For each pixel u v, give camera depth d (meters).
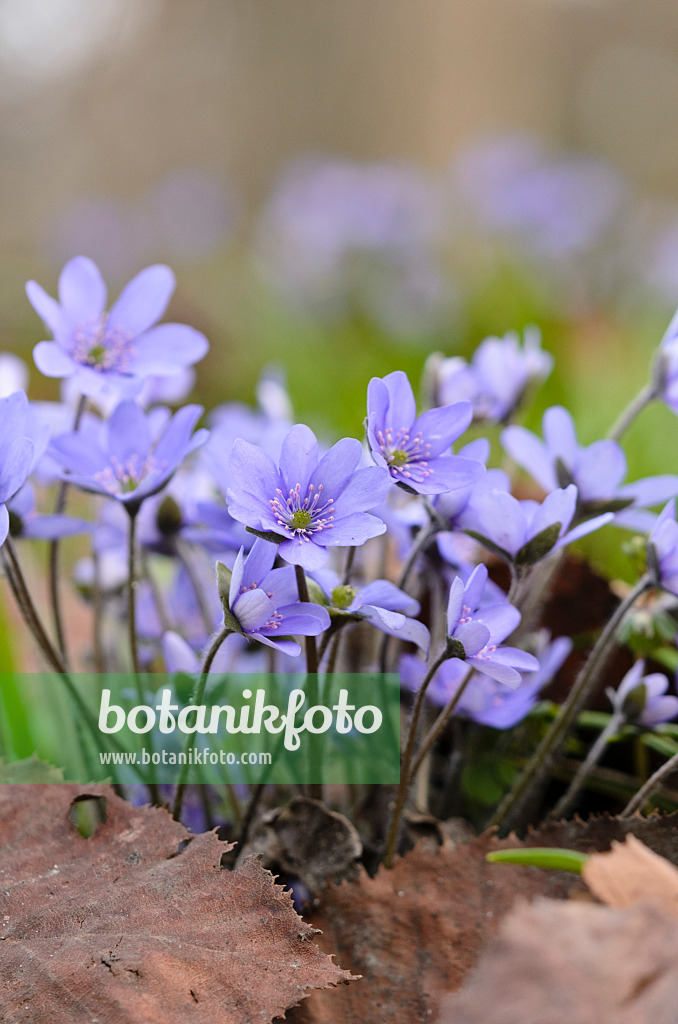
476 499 0.43
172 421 0.44
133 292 0.46
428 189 1.81
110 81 3.70
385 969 0.43
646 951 0.39
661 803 0.49
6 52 3.48
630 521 0.47
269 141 3.76
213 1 3.76
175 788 0.46
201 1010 0.41
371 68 3.67
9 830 0.44
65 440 0.45
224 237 2.07
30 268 2.05
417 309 1.38
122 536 0.48
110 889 0.43
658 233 1.65
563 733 0.47
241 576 0.42
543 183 1.55
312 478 0.42
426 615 0.51
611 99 2.96
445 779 0.49
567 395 0.97
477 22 3.56
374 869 0.46
